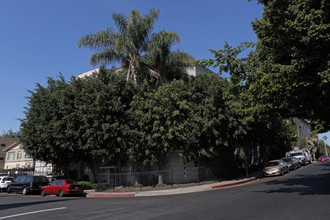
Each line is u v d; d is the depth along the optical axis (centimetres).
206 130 1895
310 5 902
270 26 1062
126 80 2045
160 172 2088
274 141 3180
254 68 1173
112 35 2156
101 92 1886
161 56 2100
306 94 988
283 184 1585
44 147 2202
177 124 1819
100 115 1864
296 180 1761
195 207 949
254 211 802
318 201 924
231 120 1919
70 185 1745
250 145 2702
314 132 2486
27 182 2055
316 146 7138
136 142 1928
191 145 2002
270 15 1020
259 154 3425
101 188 2019
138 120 1945
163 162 2155
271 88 990
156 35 2150
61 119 2045
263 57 1181
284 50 1015
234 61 1234
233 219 707
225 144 1966
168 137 1762
